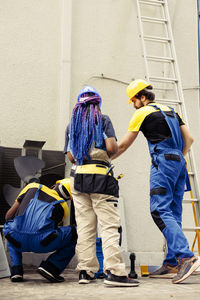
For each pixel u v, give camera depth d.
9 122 3.82
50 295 1.88
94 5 4.32
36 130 3.88
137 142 4.15
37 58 4.02
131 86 2.91
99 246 2.79
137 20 4.29
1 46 3.93
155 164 2.59
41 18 4.10
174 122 2.67
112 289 2.12
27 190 2.51
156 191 2.54
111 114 4.14
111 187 2.36
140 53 4.37
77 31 4.20
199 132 4.38
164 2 4.48
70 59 4.04
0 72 3.89
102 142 2.41
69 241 2.45
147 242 3.95
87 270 2.38
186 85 4.46
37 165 3.26
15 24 4.01
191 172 3.63
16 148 3.54
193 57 4.53
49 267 2.40
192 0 4.62
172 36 4.31
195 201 3.56
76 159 2.44
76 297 1.80
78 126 2.44
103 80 4.19
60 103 3.93
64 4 4.11
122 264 2.28
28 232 2.34
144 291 2.04
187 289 2.14
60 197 2.54
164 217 2.48
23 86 3.93
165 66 4.42
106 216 2.33
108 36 4.30
